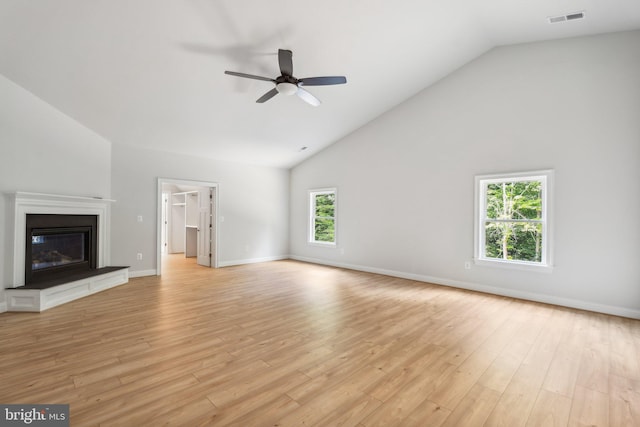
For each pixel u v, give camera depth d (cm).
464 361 245
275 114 520
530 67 420
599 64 372
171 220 919
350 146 647
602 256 369
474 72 470
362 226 627
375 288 483
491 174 452
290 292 458
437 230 514
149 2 286
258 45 355
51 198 405
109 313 356
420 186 535
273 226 772
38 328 308
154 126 497
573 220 387
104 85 385
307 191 752
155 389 202
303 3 314
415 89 525
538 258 422
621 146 358
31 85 367
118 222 534
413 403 190
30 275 385
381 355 255
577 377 222
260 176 744
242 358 247
